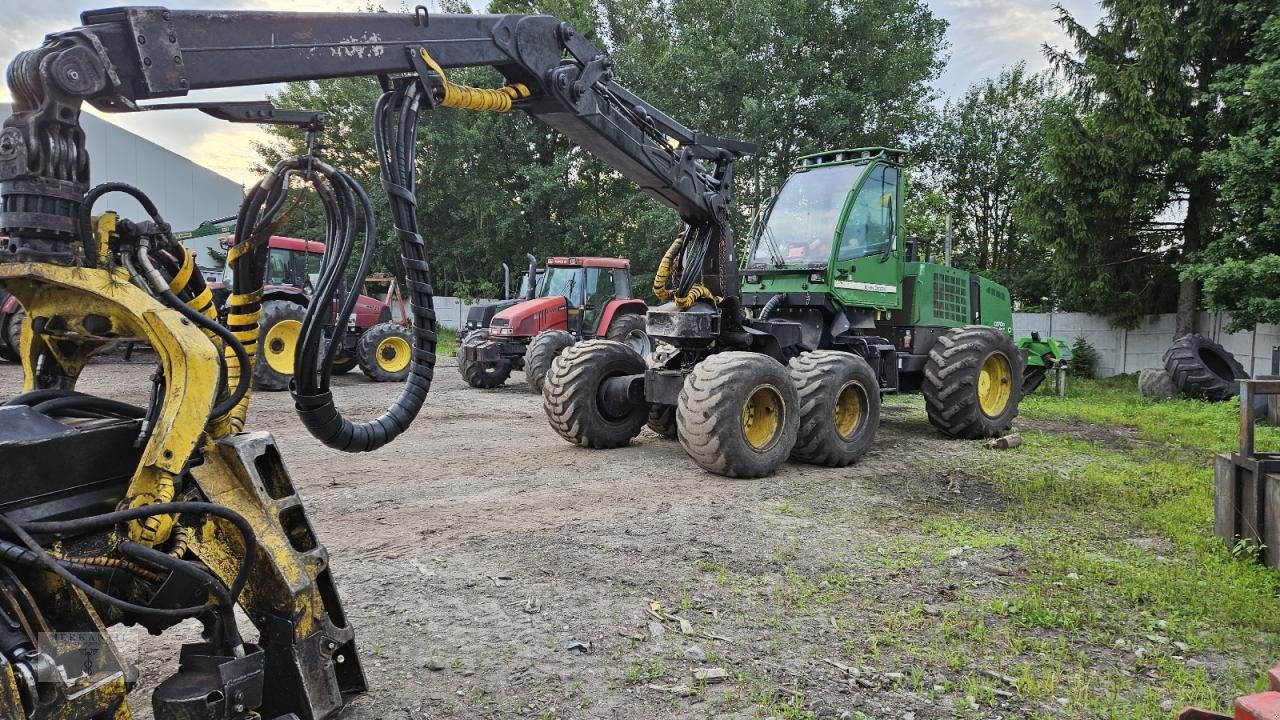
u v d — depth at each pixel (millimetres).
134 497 2098
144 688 2879
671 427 7695
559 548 4371
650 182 5980
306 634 2361
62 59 2082
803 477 6176
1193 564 4277
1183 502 5434
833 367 6492
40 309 2238
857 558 4320
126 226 2230
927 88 25781
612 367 7219
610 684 2936
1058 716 2770
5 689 1661
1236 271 11969
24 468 1977
